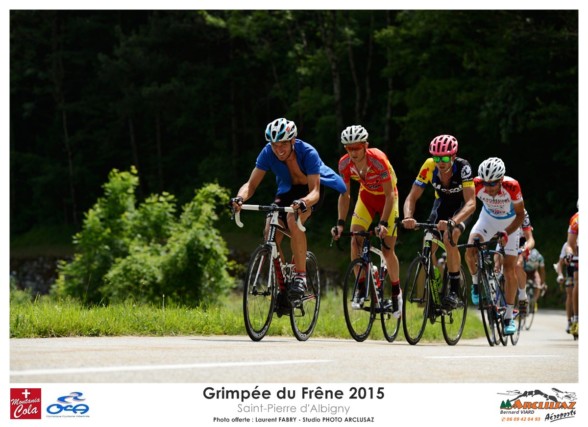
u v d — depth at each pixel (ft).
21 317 80.89
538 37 325.21
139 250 194.29
